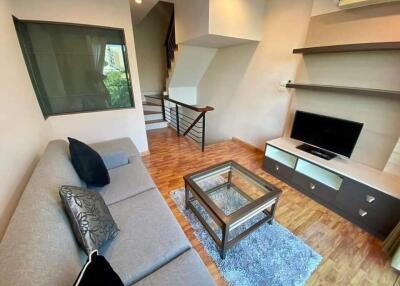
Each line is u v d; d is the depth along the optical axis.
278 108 2.92
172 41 4.02
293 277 1.33
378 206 1.61
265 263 1.42
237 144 3.70
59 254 0.75
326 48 1.94
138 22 4.52
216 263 1.41
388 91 1.61
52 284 0.64
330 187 1.94
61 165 1.34
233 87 3.72
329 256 1.49
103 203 1.21
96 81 2.48
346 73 2.00
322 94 2.23
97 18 2.22
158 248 1.09
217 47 3.77
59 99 2.35
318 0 2.12
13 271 0.62
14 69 1.60
